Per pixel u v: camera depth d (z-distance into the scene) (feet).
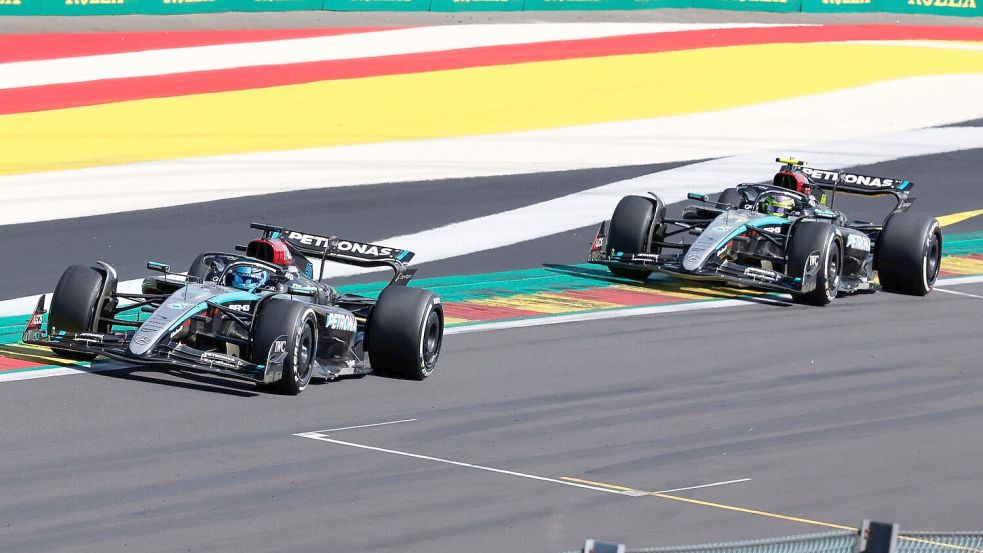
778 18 630.74
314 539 112.88
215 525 115.14
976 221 328.90
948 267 278.46
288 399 157.58
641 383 176.35
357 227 278.46
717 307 227.40
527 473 135.64
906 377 186.39
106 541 109.91
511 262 258.57
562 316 215.92
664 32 570.46
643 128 404.57
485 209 303.89
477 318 211.82
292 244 177.06
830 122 430.61
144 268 237.25
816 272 225.56
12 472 126.52
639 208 237.25
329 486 127.65
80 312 158.51
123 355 152.25
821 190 256.52
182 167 323.16
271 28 515.50
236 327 166.50
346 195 306.35
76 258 240.73
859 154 390.83
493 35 536.01
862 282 243.40
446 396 164.76
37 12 491.31
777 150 387.96
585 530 119.24
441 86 440.45
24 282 222.07
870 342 207.00
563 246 275.59
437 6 579.48
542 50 512.63
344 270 246.06
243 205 290.76
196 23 512.63
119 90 400.67
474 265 254.06
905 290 247.50
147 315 204.23
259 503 121.49
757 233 233.76
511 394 167.63
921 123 437.58
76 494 121.39
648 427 155.84
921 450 151.74
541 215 302.04
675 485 134.31
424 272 246.27
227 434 142.41
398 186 319.06
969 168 385.29
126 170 316.60
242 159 335.88
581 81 464.24
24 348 175.52
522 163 352.49
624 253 234.99
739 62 515.91
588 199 320.29
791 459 145.69
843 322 220.23
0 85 394.32
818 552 78.54
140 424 144.05
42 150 329.72
